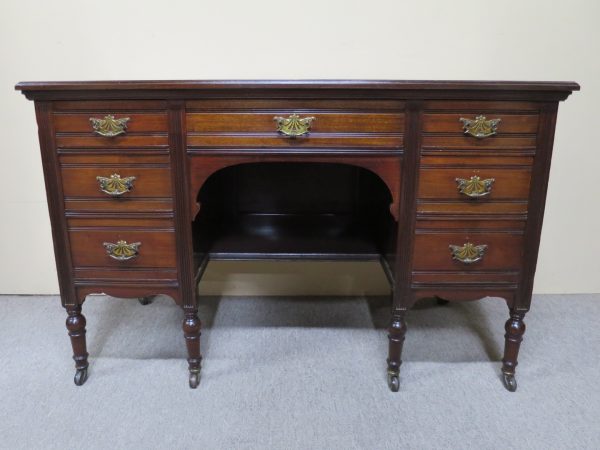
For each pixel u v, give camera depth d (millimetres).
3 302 1871
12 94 1708
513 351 1356
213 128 1187
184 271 1297
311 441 1184
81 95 1164
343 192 1735
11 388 1372
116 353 1541
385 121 1175
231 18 1659
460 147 1190
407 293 1301
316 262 1918
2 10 1636
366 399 1335
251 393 1357
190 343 1355
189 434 1205
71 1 1635
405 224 1245
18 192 1811
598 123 1748
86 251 1291
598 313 1790
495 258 1275
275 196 1741
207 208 1567
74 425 1233
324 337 1640
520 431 1217
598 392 1363
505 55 1693
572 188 1819
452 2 1644
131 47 1683
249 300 1906
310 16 1659
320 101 1164
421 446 1169
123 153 1211
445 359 1520
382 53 1693
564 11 1648
